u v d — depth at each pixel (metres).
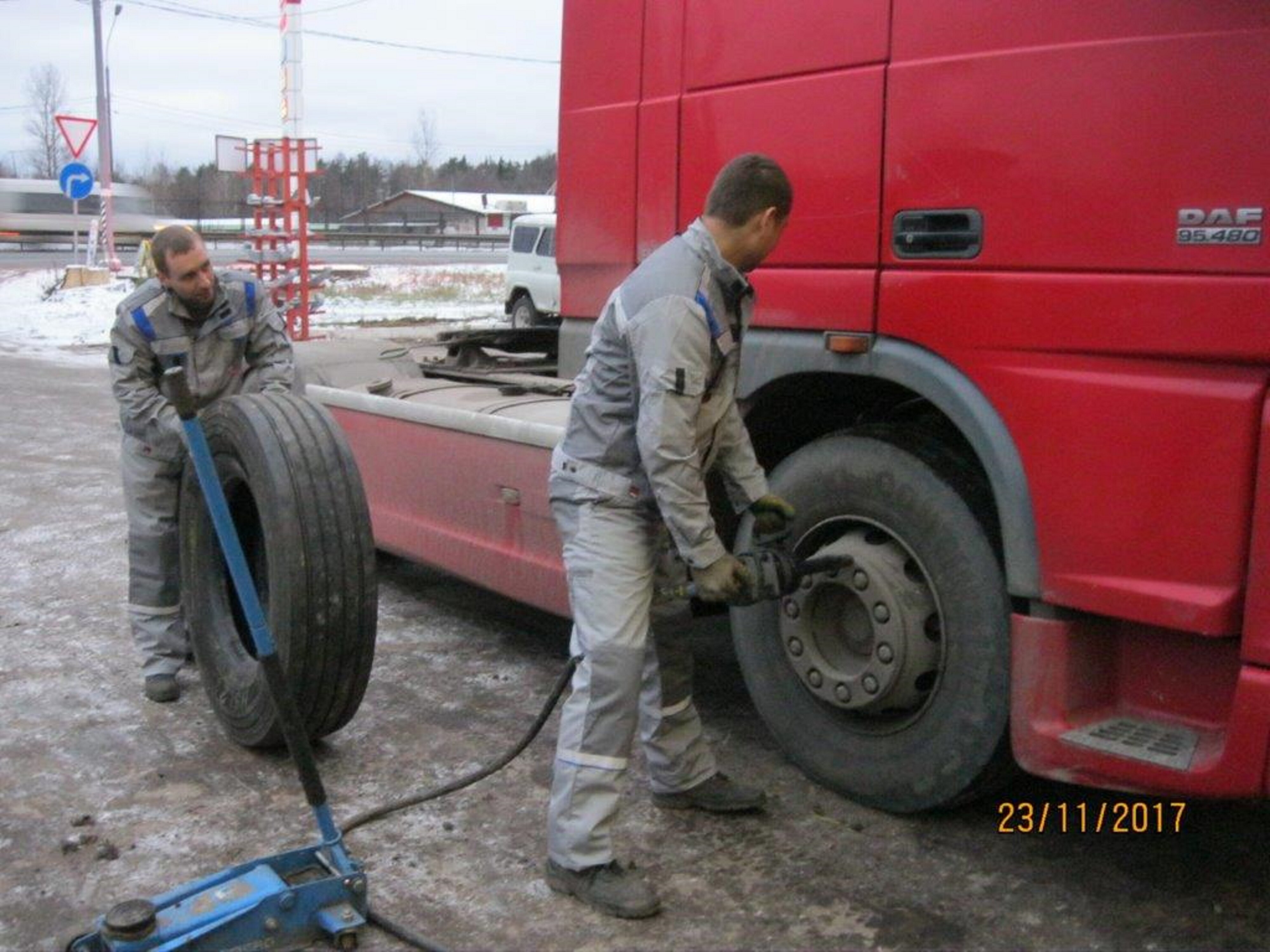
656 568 3.77
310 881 3.42
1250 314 2.97
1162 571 3.15
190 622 4.79
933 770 3.77
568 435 3.63
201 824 3.99
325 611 4.21
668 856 3.78
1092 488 3.25
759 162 3.38
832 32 3.82
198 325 4.84
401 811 4.07
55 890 3.59
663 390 3.27
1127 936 3.36
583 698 3.50
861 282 3.76
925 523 3.71
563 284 4.92
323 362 6.33
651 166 4.44
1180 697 3.29
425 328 19.89
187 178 81.12
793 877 3.66
